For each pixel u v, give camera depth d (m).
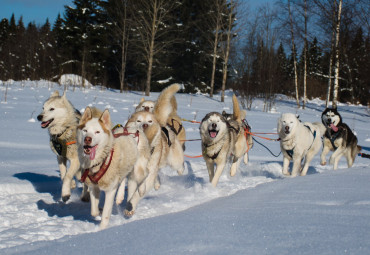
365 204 3.60
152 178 5.03
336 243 2.45
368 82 34.94
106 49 32.72
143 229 2.99
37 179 5.62
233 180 6.72
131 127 4.61
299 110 26.11
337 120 8.26
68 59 32.28
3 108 13.88
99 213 4.23
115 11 31.09
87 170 3.80
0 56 31.53
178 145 6.18
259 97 30.00
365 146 11.80
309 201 3.94
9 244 3.14
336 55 23.84
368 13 23.03
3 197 4.72
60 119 5.10
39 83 27.23
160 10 29.36
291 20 27.28
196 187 5.76
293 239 2.57
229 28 27.39
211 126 5.76
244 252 2.37
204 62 33.91
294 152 7.14
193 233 2.79
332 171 6.07
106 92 26.02
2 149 7.52
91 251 2.57
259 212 3.48
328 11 23.36
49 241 3.02
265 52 32.88
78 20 32.56
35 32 35.00
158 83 32.91
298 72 45.81
